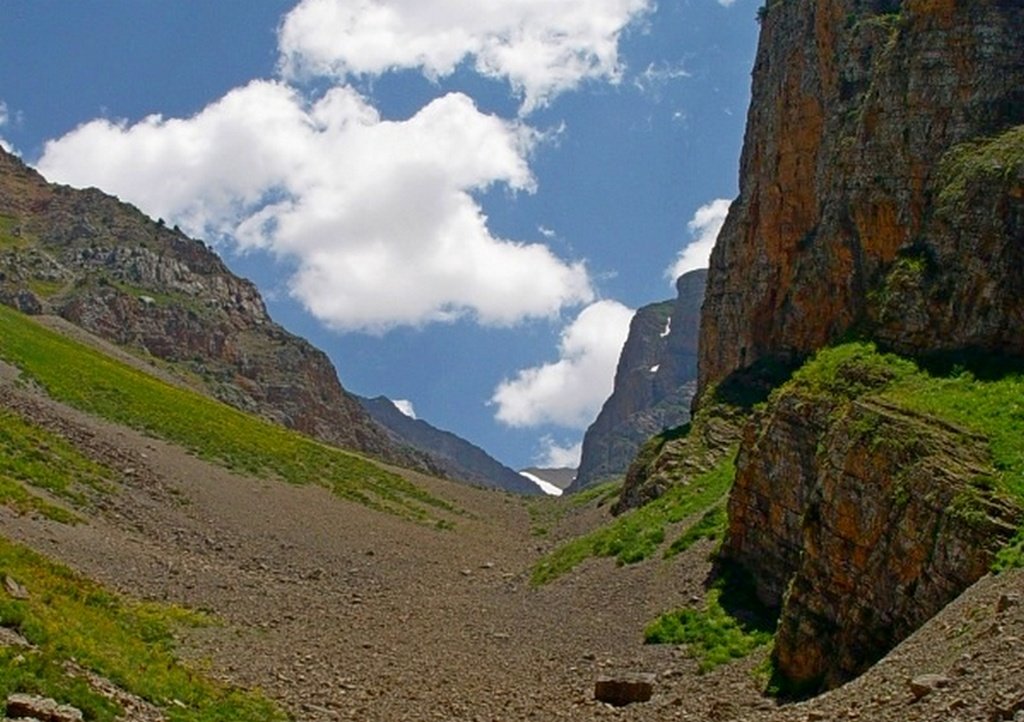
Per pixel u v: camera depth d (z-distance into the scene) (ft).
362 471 372.99
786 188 245.24
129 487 207.31
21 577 93.35
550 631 134.62
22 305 563.89
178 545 176.24
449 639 131.03
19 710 57.36
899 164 163.12
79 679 67.51
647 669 110.52
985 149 142.20
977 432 97.96
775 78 269.85
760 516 129.90
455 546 252.62
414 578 194.80
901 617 88.43
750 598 125.49
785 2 277.23
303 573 180.04
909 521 90.63
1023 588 70.54
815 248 211.00
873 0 222.69
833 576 98.02
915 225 157.99
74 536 149.28
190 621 118.32
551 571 183.52
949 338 126.62
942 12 164.14
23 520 145.28
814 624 97.60
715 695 97.19
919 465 92.89
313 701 90.99
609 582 157.48
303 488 292.20
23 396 246.68
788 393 131.13
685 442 224.33
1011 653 60.64
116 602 113.80
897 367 124.88
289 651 112.98
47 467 189.78
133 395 333.62
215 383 630.33
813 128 238.07
